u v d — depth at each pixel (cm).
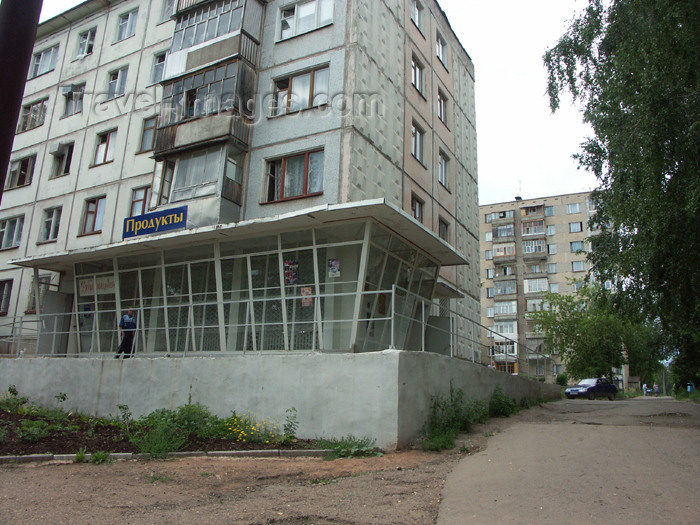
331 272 1212
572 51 1136
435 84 2114
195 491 647
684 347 2495
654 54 887
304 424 980
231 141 1550
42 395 1387
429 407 988
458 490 605
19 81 377
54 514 551
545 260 5941
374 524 502
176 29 1811
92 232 2061
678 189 917
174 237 1369
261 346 1256
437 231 1980
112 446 938
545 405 1617
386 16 1769
